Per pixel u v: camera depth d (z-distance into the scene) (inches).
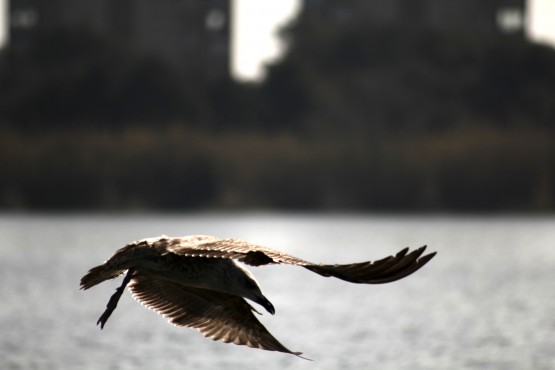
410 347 1087.6
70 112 5910.4
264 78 6181.1
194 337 1128.8
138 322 1282.0
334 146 5521.7
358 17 7165.4
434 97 6461.6
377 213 5462.6
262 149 5442.9
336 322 1320.1
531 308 1515.7
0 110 6038.4
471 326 1278.3
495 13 7317.9
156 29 7042.3
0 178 5393.7
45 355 1019.3
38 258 2691.9
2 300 1599.4
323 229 4367.6
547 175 5423.2
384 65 6589.6
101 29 6648.6
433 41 6692.9
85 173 5364.2
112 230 4151.1
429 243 3489.2
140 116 5895.7
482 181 5423.2
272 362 975.0
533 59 6579.7
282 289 1862.7
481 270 2391.7
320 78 6392.7
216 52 7012.8
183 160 5359.3
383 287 1903.3
